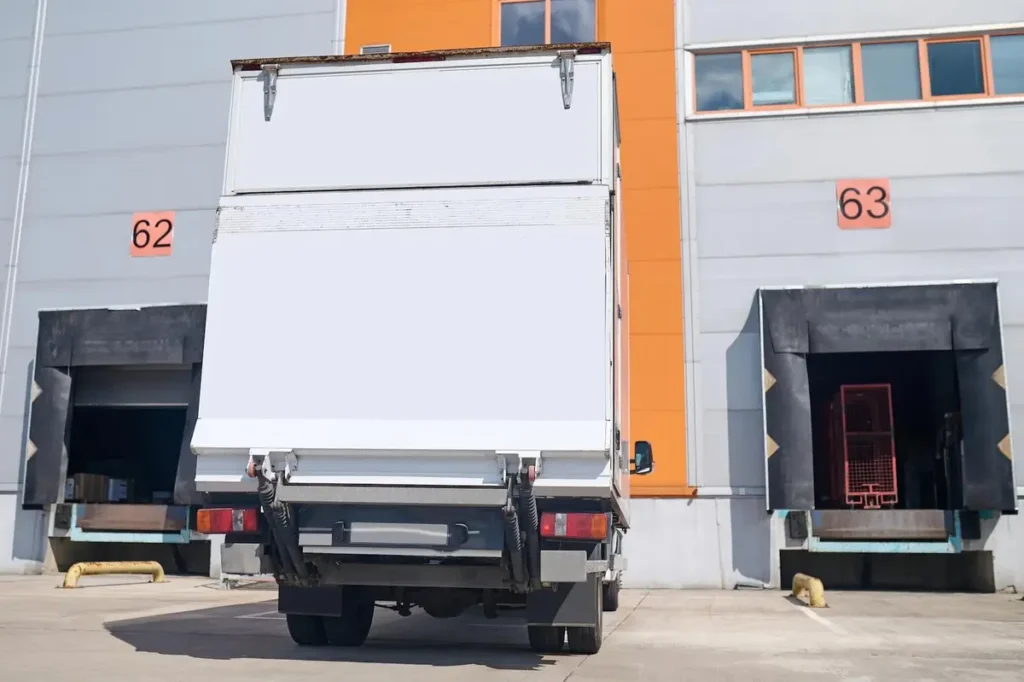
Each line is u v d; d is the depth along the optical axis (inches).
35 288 746.8
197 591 575.5
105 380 738.2
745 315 664.4
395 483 245.9
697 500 645.3
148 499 925.8
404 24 738.8
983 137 662.5
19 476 724.0
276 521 247.1
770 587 625.9
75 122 764.6
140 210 741.9
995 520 608.1
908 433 759.1
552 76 267.4
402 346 254.1
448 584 259.6
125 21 771.4
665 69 705.0
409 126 269.4
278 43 748.0
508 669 258.7
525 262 254.8
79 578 645.9
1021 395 627.2
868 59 690.2
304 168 271.1
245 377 257.9
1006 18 674.2
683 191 685.3
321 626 298.7
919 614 457.7
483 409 247.4
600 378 246.1
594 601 273.3
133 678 235.0
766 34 698.8
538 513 245.9
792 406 628.4
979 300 620.1
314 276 261.6
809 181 674.2
